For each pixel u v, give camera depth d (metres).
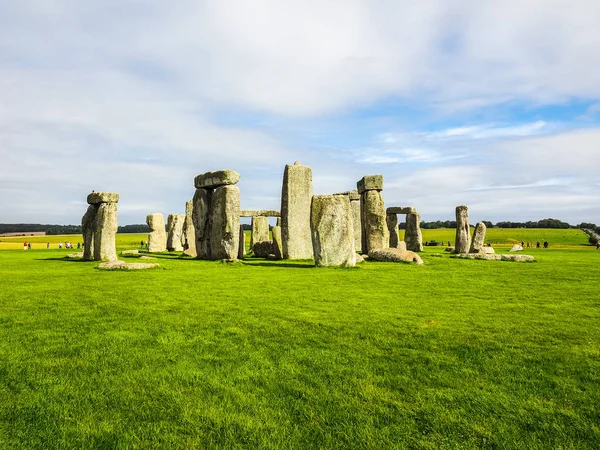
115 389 4.80
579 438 3.80
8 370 5.34
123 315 8.29
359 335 6.84
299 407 4.38
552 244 53.50
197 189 24.39
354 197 30.66
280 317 8.05
